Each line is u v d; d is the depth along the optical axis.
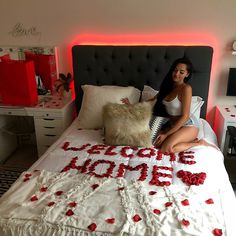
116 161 2.17
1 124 3.29
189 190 1.76
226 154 2.90
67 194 1.71
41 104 3.04
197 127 2.56
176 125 2.45
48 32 3.20
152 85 3.05
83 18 3.07
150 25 2.97
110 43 3.11
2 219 1.54
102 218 1.51
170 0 2.84
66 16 3.10
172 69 2.52
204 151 2.31
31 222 1.51
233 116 2.77
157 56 2.93
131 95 2.88
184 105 2.45
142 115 2.34
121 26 3.03
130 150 2.33
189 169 2.04
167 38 2.98
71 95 3.25
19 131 3.38
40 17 3.15
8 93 2.96
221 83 3.04
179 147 2.32
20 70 2.82
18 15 3.18
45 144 3.08
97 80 3.17
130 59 3.02
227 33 2.86
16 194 1.74
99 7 3.00
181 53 2.88
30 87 2.92
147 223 1.47
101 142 2.50
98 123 2.79
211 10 2.81
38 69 3.28
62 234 1.45
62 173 1.97
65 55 3.27
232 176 2.90
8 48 3.31
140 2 2.90
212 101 3.14
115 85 3.14
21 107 2.96
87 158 2.23
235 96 3.04
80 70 3.13
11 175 3.06
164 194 1.71
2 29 3.27
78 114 3.26
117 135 2.37
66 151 2.35
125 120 2.34
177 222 1.49
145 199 1.65
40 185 1.82
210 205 1.63
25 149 3.63
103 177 1.91
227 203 1.70
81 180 1.87
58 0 3.04
